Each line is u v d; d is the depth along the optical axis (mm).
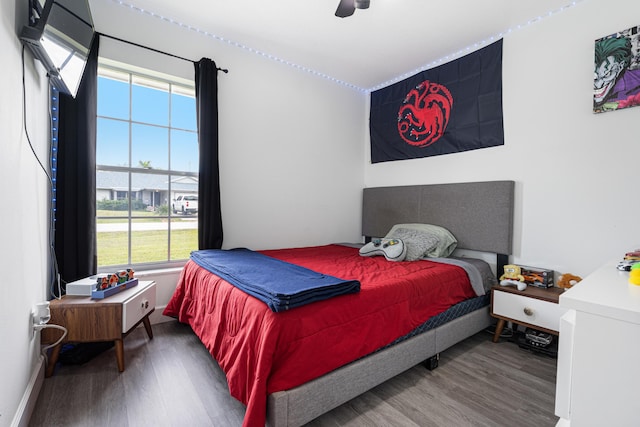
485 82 2789
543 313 2080
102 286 1883
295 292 1357
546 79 2418
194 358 1978
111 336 1790
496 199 2643
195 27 2678
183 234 2889
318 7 2375
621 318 661
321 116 3613
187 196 2904
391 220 3602
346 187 3900
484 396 1646
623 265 1137
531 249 2510
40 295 1733
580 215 2248
